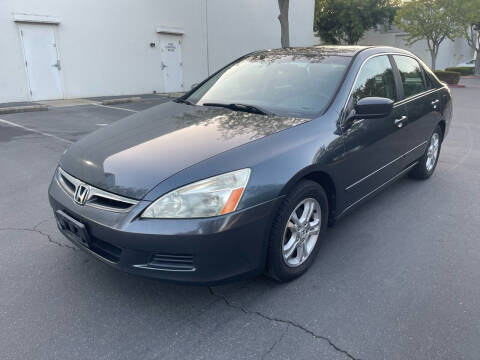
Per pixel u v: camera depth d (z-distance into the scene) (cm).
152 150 263
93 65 1334
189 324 247
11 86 1161
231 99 358
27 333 237
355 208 353
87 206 250
